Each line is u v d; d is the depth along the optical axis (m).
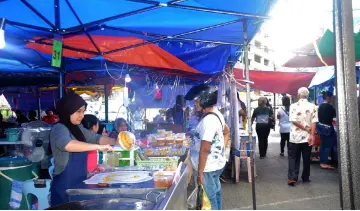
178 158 3.54
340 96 1.39
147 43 4.28
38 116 11.09
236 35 4.68
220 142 3.52
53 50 3.61
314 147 8.82
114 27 4.10
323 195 5.48
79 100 2.59
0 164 3.66
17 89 11.47
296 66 7.51
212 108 3.58
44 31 3.81
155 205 1.66
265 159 9.45
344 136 1.38
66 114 2.57
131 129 6.01
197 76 7.43
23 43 4.26
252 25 4.03
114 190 1.98
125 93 6.09
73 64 6.09
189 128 7.40
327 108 7.58
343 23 1.40
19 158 3.93
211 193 3.46
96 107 10.50
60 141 2.38
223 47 5.14
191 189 5.12
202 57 5.15
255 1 3.16
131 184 2.13
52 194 2.49
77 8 3.51
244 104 9.33
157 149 4.14
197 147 3.77
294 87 9.74
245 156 6.67
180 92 8.98
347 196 1.36
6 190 3.65
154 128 6.82
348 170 1.37
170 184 2.05
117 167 2.94
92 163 2.87
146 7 3.46
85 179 2.35
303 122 6.02
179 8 3.46
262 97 9.72
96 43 4.41
